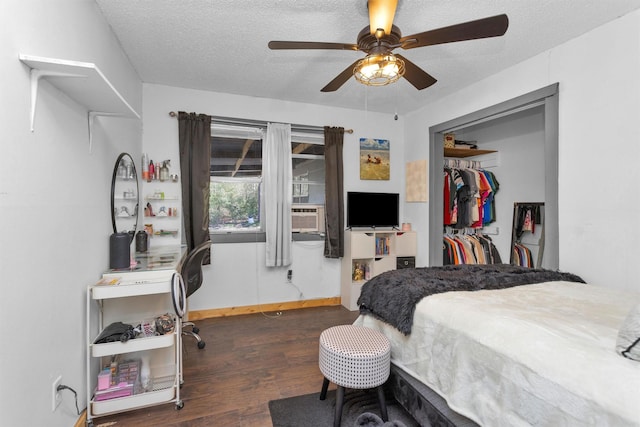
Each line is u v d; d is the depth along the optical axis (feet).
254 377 7.14
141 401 5.76
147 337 5.89
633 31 6.47
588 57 7.25
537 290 5.69
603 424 2.72
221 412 5.90
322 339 5.68
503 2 6.25
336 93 11.35
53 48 4.55
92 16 6.10
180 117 10.63
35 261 4.05
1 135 3.37
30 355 3.93
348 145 13.15
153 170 10.28
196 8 6.50
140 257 8.23
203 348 8.64
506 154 13.65
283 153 11.93
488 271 7.09
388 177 13.79
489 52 8.26
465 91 10.68
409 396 5.28
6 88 3.45
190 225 10.73
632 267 6.45
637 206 6.40
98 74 4.18
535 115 12.36
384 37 5.49
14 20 3.60
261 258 11.96
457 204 13.20
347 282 12.48
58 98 4.67
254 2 6.31
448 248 13.03
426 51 8.22
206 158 10.91
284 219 11.94
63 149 4.83
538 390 3.27
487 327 4.10
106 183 6.75
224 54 8.52
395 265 12.80
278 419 5.71
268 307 12.07
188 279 8.48
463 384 4.21
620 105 6.67
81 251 5.48
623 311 4.51
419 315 5.26
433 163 12.23
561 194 7.76
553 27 7.11
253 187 12.07
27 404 3.87
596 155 7.08
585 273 7.26
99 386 5.74
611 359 3.02
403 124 14.06
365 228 13.17
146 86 10.52
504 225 13.73
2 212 3.39
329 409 5.99
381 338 5.67
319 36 7.57
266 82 10.41
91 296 5.63
